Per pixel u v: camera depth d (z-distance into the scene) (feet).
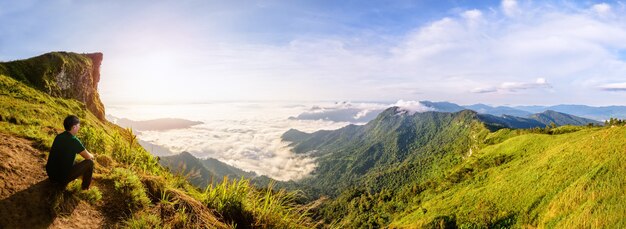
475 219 283.79
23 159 17.38
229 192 18.75
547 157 339.57
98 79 317.22
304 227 17.72
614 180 226.38
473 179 393.29
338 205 576.61
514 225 256.93
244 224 17.94
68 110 162.20
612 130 307.37
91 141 23.66
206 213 17.44
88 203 15.47
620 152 258.16
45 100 149.59
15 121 31.83
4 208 13.37
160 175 21.06
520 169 350.84
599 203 209.36
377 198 535.60
